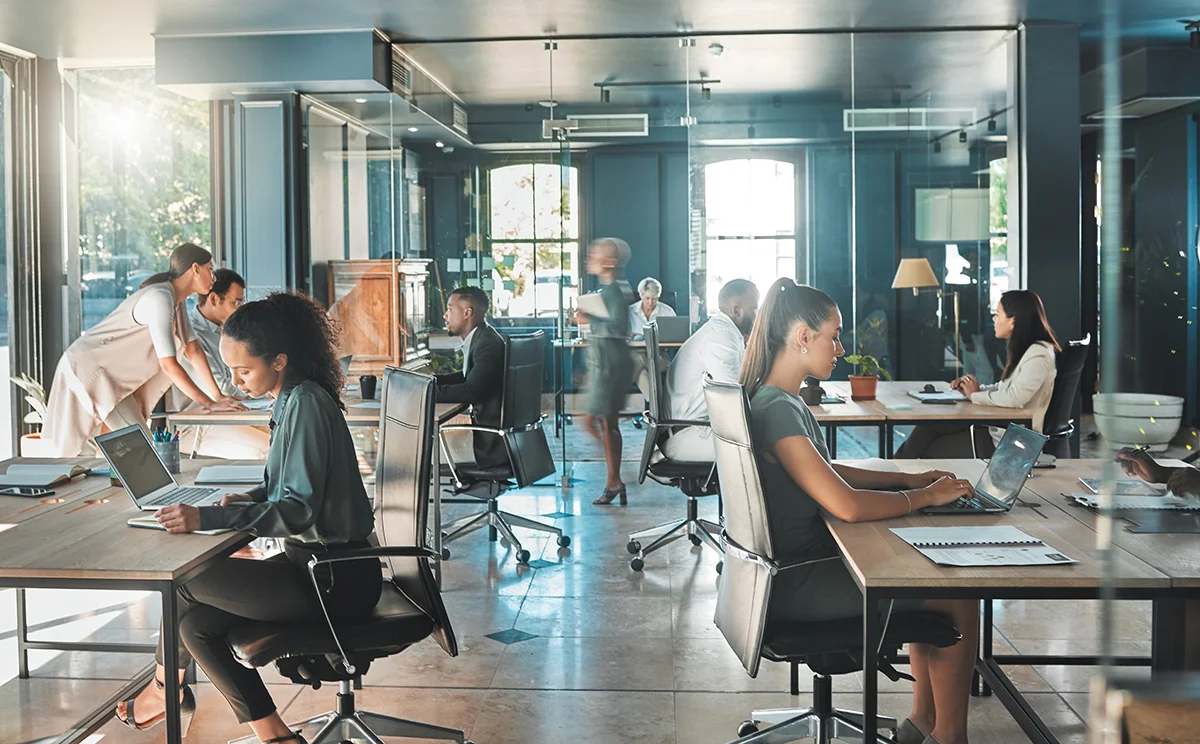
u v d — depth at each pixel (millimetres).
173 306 5004
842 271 6664
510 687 3584
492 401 5355
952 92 6543
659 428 5180
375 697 3490
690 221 6727
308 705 3406
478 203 6781
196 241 6785
